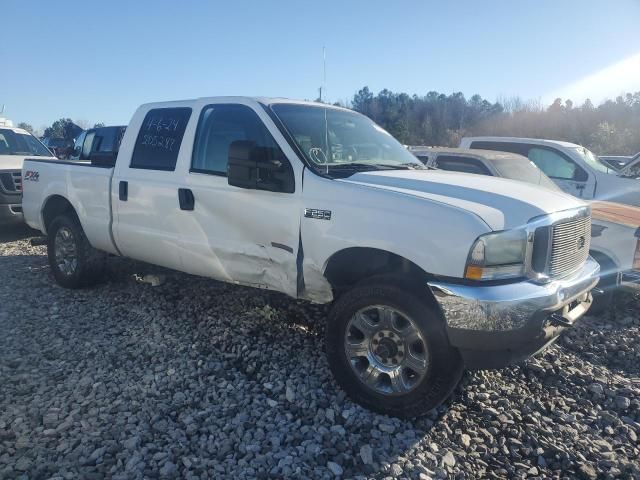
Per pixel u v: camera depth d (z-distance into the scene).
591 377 4.33
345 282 4.02
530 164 8.25
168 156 4.96
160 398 3.79
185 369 4.22
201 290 6.07
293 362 4.38
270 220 4.14
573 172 9.48
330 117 4.82
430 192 3.68
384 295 3.54
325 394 3.89
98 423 3.44
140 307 5.56
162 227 4.96
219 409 3.66
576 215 3.90
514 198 3.63
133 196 5.19
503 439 3.48
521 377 4.33
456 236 3.31
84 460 3.05
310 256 3.94
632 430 3.66
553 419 3.77
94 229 5.69
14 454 3.10
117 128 12.64
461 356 3.44
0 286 6.24
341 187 3.81
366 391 3.69
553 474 3.18
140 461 3.07
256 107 4.45
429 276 3.40
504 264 3.36
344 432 3.44
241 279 4.47
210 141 4.69
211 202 4.52
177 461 3.10
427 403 3.50
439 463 3.20
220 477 2.96
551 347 4.88
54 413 3.52
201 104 4.86
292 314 5.38
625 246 5.50
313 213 3.88
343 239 3.73
